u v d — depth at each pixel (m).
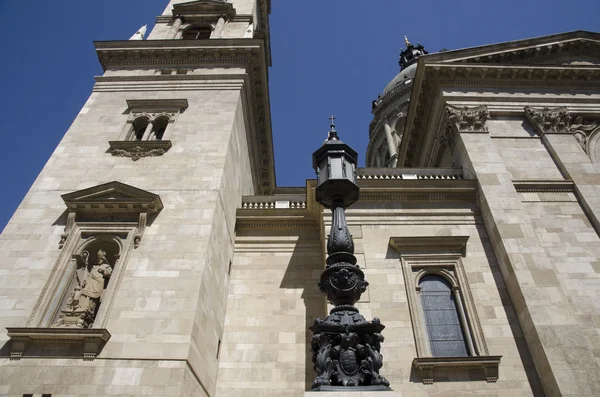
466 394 14.34
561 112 22.81
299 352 17.95
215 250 17.39
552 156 21.36
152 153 19.66
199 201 17.69
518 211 18.52
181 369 12.73
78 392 12.20
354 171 10.33
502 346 15.50
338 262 8.66
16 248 15.96
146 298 14.44
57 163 19.16
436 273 18.06
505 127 22.78
